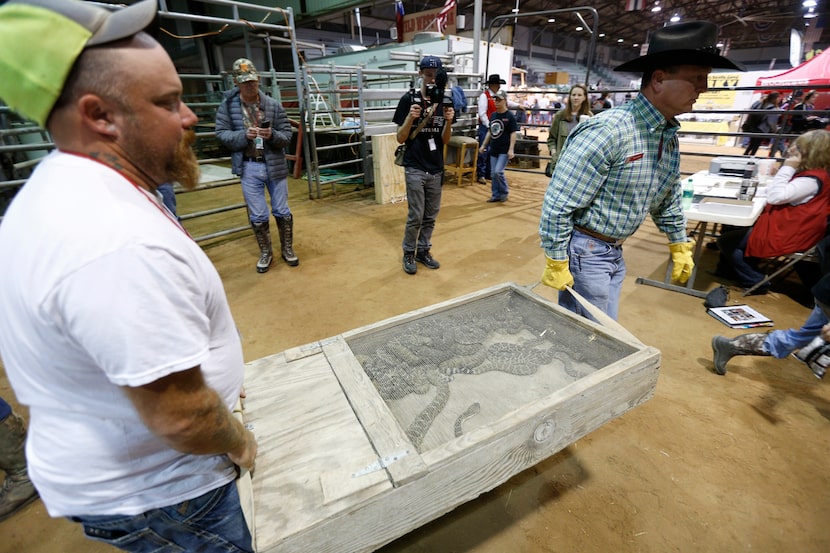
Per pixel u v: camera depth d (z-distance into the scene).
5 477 1.62
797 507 1.53
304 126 5.64
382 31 17.39
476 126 7.23
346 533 0.89
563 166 1.57
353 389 1.21
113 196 0.59
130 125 0.62
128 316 0.55
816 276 3.03
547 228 1.63
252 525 0.82
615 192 1.58
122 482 0.68
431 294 3.14
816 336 1.85
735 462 1.71
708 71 1.39
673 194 1.79
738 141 12.30
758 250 3.00
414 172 3.16
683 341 2.54
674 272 1.90
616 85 28.81
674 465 1.71
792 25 19.42
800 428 1.88
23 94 0.57
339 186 6.75
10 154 2.87
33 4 0.55
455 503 1.06
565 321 1.67
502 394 1.42
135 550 0.77
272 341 2.58
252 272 3.54
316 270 3.57
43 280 0.54
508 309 1.89
